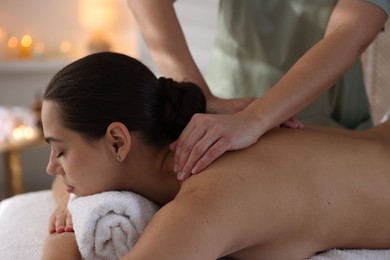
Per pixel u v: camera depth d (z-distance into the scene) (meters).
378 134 1.40
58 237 1.19
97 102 1.12
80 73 1.14
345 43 1.36
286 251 1.16
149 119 1.16
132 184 1.21
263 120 1.22
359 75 1.77
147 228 1.00
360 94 1.80
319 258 1.18
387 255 1.21
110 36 3.82
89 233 1.08
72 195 1.33
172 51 1.55
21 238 1.35
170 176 1.20
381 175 1.21
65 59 3.80
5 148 3.05
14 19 3.73
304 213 1.12
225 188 1.05
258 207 1.06
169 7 1.58
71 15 3.81
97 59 1.16
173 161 1.20
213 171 1.09
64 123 1.13
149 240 0.95
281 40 1.69
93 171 1.16
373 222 1.20
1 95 3.74
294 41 1.67
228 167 1.10
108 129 1.13
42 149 3.87
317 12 1.62
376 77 1.96
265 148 1.18
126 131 1.13
